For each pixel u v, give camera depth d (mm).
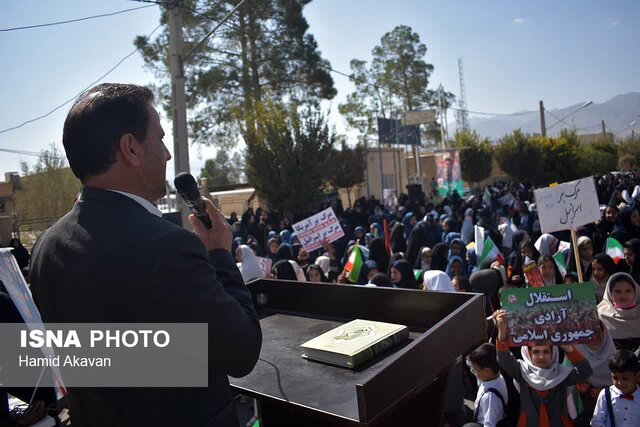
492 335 4652
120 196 1174
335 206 21266
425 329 1470
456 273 7172
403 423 1227
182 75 10922
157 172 1243
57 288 1134
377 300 1562
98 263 1072
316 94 26719
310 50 25219
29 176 28797
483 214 13766
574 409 3646
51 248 1182
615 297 4492
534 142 36781
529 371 3523
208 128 25469
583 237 6680
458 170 26609
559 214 5703
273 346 1428
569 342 3439
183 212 10242
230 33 23672
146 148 1214
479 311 1351
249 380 1236
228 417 1151
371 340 1302
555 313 3479
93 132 1168
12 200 31422
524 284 6656
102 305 1055
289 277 7227
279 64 24312
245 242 14391
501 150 37188
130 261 1050
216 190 29953
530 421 3488
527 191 22766
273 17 24172
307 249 9172
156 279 1025
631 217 8375
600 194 19359
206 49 22938
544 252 8031
